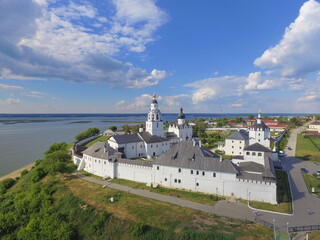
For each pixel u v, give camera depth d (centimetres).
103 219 4353
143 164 6328
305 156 9100
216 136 14000
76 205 5016
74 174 7331
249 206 4628
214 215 4256
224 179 5212
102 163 7062
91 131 15462
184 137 11450
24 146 14738
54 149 9675
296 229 3747
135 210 4541
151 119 10006
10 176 9044
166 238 3719
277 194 5225
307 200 4934
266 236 3531
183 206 4675
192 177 5578
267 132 8719
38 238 4047
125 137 8975
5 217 4934
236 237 3506
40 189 6184
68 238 4041
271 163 6144
